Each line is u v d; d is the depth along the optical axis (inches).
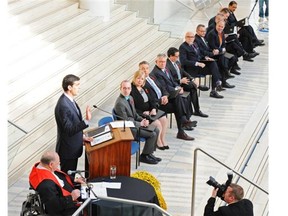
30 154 347.3
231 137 407.8
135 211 262.8
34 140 361.7
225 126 424.8
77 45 487.8
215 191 257.8
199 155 378.3
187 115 413.7
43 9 512.1
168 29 588.7
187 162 368.2
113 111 343.3
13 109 370.6
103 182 279.7
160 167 358.9
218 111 450.6
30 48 446.9
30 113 373.7
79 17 530.9
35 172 260.7
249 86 503.5
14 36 449.7
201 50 474.6
